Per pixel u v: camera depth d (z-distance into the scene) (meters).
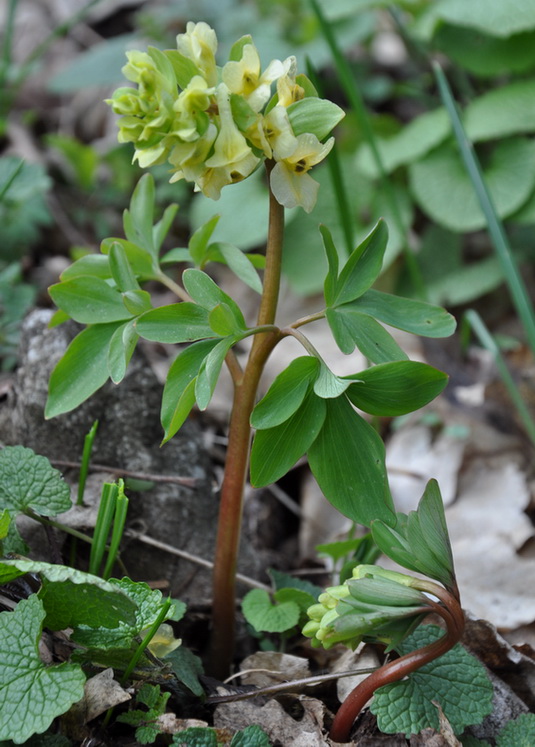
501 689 0.65
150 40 1.32
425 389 0.60
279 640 0.69
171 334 0.60
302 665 0.66
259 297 1.04
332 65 1.27
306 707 0.64
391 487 0.80
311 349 0.60
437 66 0.77
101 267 0.65
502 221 1.05
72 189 1.17
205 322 0.61
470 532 0.77
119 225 1.13
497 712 0.64
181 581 0.70
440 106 1.23
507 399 0.88
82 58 1.28
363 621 0.58
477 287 1.05
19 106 1.34
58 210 1.09
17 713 0.58
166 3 1.53
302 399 0.60
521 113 1.03
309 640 0.68
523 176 1.05
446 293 1.07
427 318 0.62
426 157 1.09
